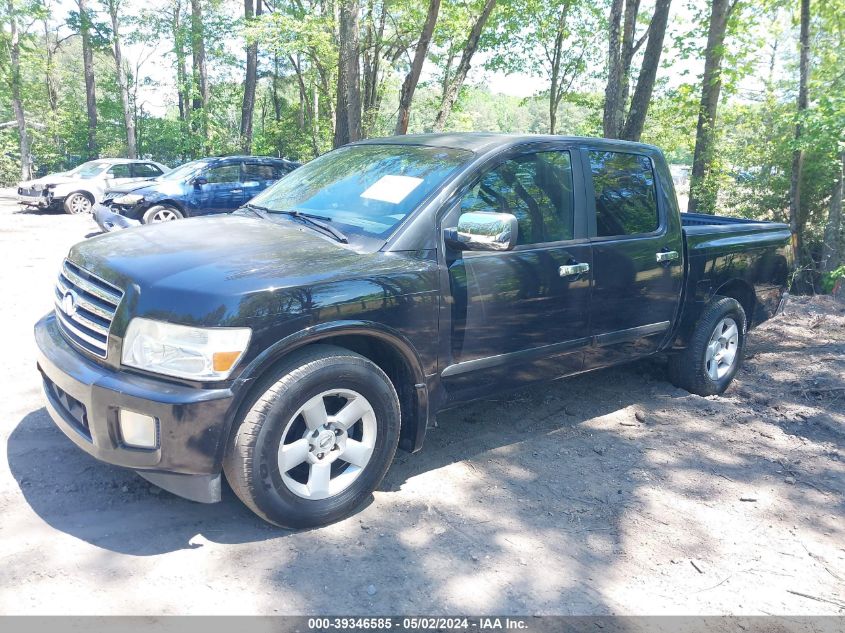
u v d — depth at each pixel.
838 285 11.74
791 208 15.42
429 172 3.66
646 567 3.02
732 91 16.69
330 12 18.50
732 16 16.69
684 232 4.89
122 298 2.83
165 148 40.38
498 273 3.62
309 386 2.89
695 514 3.51
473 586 2.79
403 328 3.23
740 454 4.28
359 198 3.71
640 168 4.63
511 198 3.78
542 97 28.30
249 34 18.06
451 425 4.43
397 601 2.66
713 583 2.93
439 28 18.09
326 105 30.64
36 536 2.88
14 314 6.51
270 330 2.78
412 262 3.31
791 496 3.77
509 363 3.80
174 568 2.74
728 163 17.80
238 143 35.47
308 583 2.72
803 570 3.08
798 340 7.04
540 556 3.04
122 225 12.11
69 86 54.88
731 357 5.41
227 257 3.03
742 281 5.41
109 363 2.83
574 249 4.01
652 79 13.45
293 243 3.29
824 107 11.98
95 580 2.63
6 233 13.10
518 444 4.21
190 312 2.70
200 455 2.70
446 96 13.52
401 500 3.45
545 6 24.06
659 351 4.92
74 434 2.98
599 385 5.36
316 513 3.07
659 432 4.55
